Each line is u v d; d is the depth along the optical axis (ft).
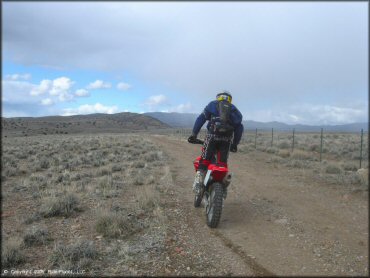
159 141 127.24
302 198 28.76
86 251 17.31
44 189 36.22
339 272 14.70
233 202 27.45
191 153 77.00
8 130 415.03
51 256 17.48
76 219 24.54
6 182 42.27
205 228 21.01
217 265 15.80
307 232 19.92
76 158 63.98
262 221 22.21
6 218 25.61
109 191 32.35
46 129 481.05
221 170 20.44
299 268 15.19
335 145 96.89
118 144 104.32
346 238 18.80
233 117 21.01
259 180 38.09
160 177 41.19
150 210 25.40
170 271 15.38
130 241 19.34
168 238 19.30
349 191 31.53
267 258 16.34
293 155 63.52
